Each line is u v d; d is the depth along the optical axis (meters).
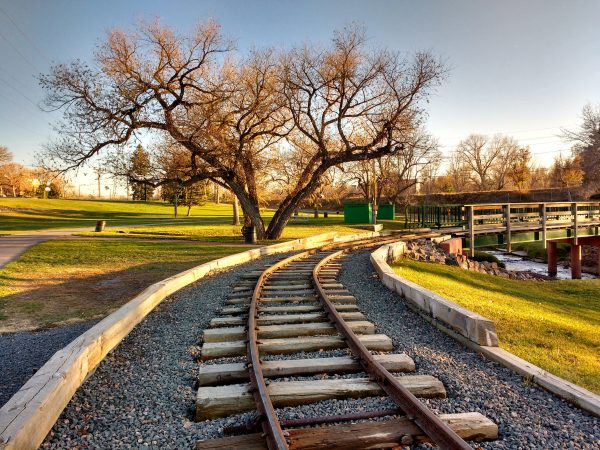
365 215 45.22
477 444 3.81
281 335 6.92
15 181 116.12
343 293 9.91
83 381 5.18
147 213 76.38
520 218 26.62
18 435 3.35
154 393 4.92
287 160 32.47
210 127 24.67
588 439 3.89
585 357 7.38
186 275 11.63
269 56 25.59
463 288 13.17
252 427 3.93
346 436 3.78
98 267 16.38
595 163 61.62
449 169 113.25
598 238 30.81
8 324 9.21
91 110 22.83
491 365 5.70
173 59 23.62
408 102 25.02
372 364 5.23
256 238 27.34
